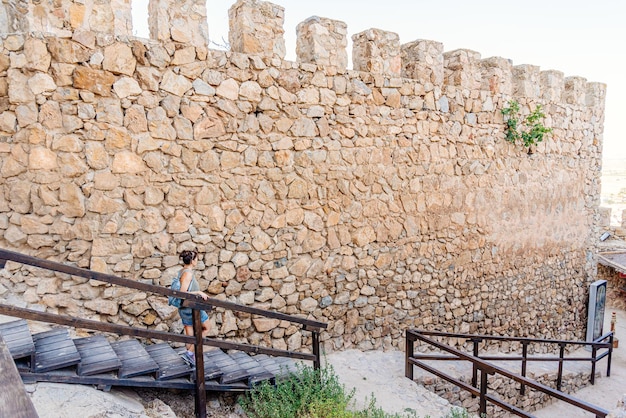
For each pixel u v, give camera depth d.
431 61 6.36
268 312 3.99
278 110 5.19
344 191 5.73
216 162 4.88
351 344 5.95
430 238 6.53
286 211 5.33
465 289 6.98
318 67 5.43
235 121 4.94
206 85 4.76
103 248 4.41
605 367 8.32
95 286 4.41
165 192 4.65
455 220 6.76
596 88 8.70
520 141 7.46
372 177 5.93
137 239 4.55
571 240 8.57
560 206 8.27
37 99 4.12
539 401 6.78
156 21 4.54
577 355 8.68
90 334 4.37
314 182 5.50
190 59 4.67
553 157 8.03
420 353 6.49
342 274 5.80
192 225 4.80
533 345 8.07
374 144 5.91
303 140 5.38
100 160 4.35
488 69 7.10
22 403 1.12
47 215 4.23
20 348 3.03
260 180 5.14
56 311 4.29
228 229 4.99
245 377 4.01
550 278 8.23
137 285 3.16
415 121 6.24
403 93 6.11
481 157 6.98
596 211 9.08
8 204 4.18
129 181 4.48
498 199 7.25
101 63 4.30
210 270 4.92
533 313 8.00
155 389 3.86
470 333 7.09
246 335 5.19
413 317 6.46
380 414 4.06
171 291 3.33
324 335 5.72
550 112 7.87
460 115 6.69
